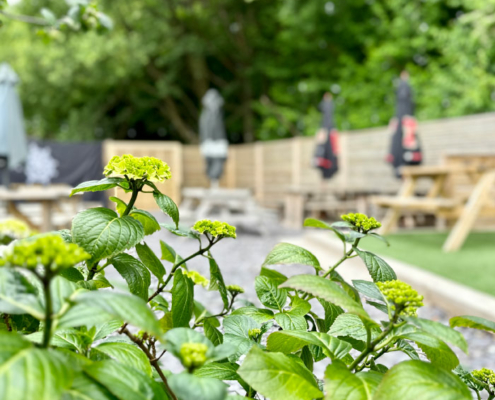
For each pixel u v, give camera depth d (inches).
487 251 194.7
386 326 28.5
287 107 682.8
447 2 516.4
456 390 24.6
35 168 455.5
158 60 672.4
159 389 24.0
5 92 280.7
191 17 651.5
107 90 707.4
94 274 37.0
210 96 351.9
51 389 19.0
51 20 81.4
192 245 251.8
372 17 637.3
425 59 567.2
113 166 35.4
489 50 419.8
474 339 107.1
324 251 232.8
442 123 299.6
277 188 478.6
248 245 257.6
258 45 716.0
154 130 815.7
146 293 37.0
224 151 347.3
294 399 26.5
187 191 338.3
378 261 37.4
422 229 298.7
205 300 123.2
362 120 559.8
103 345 29.3
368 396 25.4
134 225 34.6
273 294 42.1
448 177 222.5
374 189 335.3
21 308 22.3
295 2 612.1
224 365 35.3
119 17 632.4
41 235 32.0
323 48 672.4
